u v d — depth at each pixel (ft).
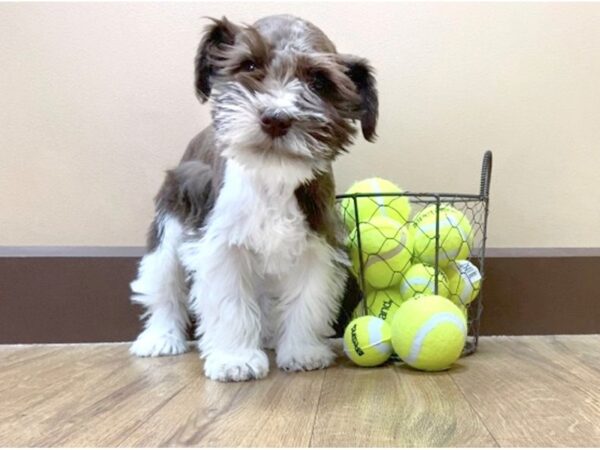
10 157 5.54
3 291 5.31
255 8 5.49
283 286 4.58
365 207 4.67
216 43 4.09
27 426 3.07
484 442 2.79
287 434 2.92
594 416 3.17
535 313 5.45
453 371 4.17
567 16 5.45
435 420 3.11
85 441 2.85
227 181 4.21
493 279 5.43
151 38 5.51
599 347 4.94
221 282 4.24
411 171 5.58
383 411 3.28
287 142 3.65
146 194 5.62
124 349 5.12
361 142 5.55
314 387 3.84
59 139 5.54
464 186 5.58
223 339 4.24
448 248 4.63
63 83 5.51
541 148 5.55
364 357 4.30
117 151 5.58
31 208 5.58
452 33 5.48
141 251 5.49
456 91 5.52
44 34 5.47
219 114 3.82
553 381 3.87
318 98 3.81
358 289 5.26
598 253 5.48
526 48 5.48
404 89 5.52
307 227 4.27
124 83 5.54
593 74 5.49
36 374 4.21
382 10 5.47
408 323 4.08
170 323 5.03
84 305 5.37
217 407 3.39
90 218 5.61
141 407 3.40
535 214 5.59
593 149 5.55
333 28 5.49
